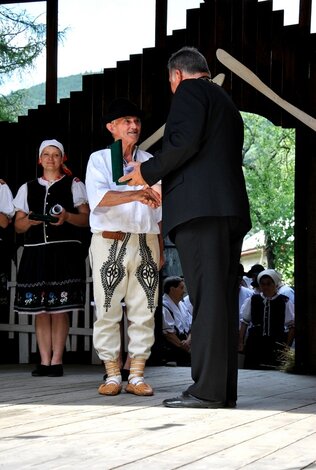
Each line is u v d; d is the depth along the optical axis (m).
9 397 5.14
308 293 7.39
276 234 23.80
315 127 7.03
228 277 4.78
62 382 6.15
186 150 4.56
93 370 7.30
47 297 6.63
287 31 7.51
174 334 8.90
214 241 4.64
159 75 7.85
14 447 3.40
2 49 15.32
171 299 9.15
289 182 23.47
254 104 7.59
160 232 5.61
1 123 8.33
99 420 4.16
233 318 4.79
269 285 8.55
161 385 5.95
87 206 6.79
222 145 4.65
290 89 7.52
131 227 5.36
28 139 8.27
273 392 5.62
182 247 4.68
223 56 7.34
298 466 3.08
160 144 7.79
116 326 5.43
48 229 6.68
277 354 8.37
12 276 8.12
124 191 5.22
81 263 6.77
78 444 3.47
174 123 4.61
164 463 3.10
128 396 5.23
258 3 7.55
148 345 5.43
